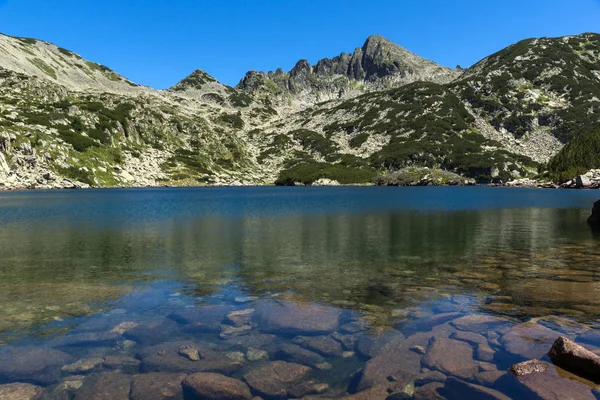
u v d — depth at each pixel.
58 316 11.41
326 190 138.12
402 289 14.18
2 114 158.12
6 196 88.75
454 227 33.75
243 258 20.72
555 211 49.53
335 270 17.70
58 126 166.00
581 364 7.25
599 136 143.62
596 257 20.02
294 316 11.18
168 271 17.69
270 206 62.03
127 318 11.23
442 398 6.61
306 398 6.90
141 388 7.24
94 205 62.81
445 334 9.52
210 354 8.75
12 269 18.22
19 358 8.49
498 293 13.24
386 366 7.93
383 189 142.62
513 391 6.74
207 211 52.19
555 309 11.30
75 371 7.96
